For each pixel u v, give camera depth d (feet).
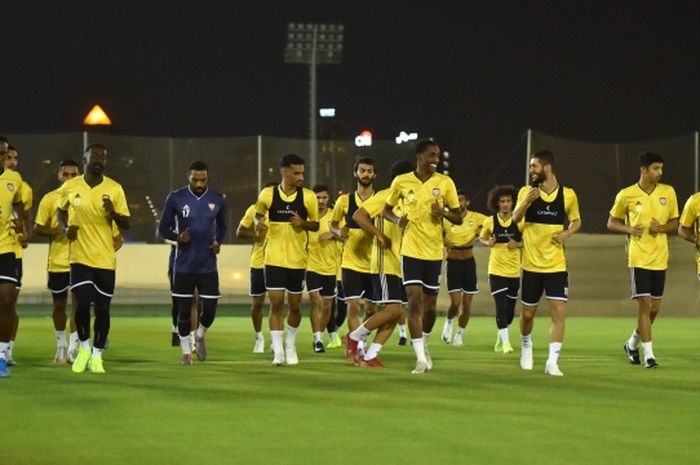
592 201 94.89
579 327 82.58
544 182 46.29
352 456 26.99
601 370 48.16
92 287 45.52
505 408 35.04
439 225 46.11
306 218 49.60
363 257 52.65
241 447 28.12
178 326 49.90
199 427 31.14
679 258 95.30
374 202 51.55
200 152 95.61
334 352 58.80
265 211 49.47
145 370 47.16
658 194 50.26
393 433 30.25
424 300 47.39
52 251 50.57
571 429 31.04
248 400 36.65
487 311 96.63
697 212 50.75
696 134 94.32
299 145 96.68
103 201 44.16
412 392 39.06
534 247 46.37
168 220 49.49
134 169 94.73
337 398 37.22
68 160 52.42
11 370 46.91
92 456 26.94
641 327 50.08
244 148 96.12
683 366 50.39
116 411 34.12
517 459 26.71
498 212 60.49
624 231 50.39
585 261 95.76
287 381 42.45
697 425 31.89
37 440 29.07
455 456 27.04
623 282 95.96
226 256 95.50
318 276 59.00
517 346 64.64
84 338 46.19
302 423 31.86
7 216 42.78
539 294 46.75
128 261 94.68
